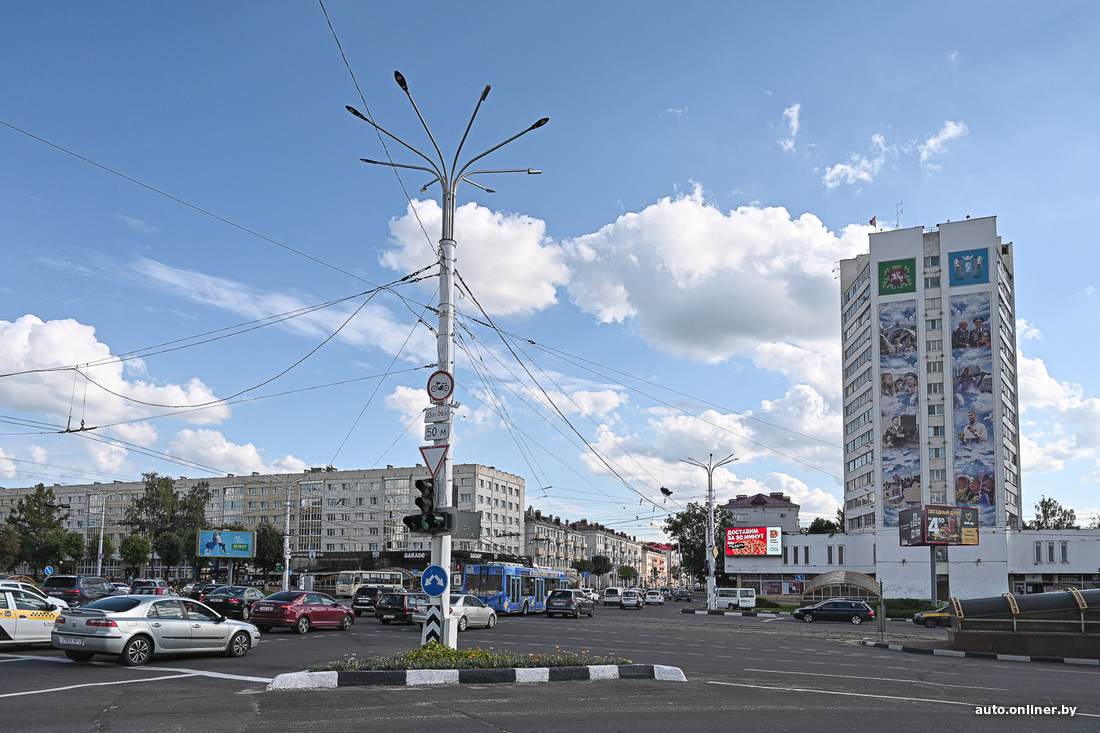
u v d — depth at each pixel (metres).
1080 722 11.22
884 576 70.38
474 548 102.94
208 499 99.38
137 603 16.17
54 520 95.88
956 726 10.56
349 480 106.31
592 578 150.38
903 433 71.50
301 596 27.70
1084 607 24.11
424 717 10.09
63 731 8.90
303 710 10.48
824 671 18.31
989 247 71.19
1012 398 76.44
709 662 19.95
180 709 10.44
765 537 83.19
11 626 17.33
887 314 73.56
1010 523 71.56
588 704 11.52
